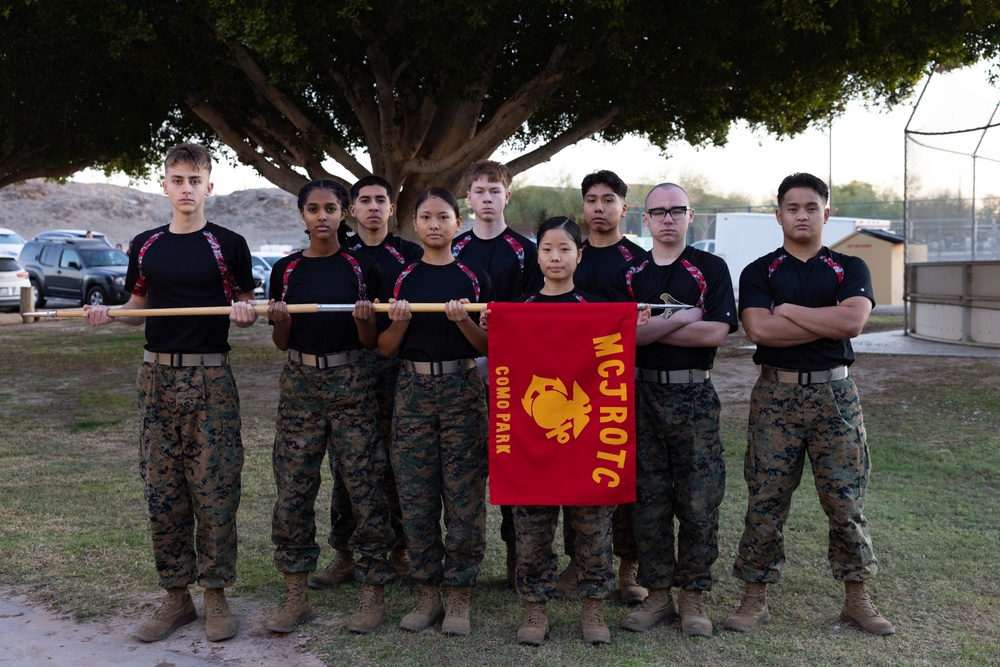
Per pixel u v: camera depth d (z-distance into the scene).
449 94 11.18
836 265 3.97
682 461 3.97
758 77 11.34
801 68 11.18
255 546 5.05
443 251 4.07
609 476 3.74
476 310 3.79
